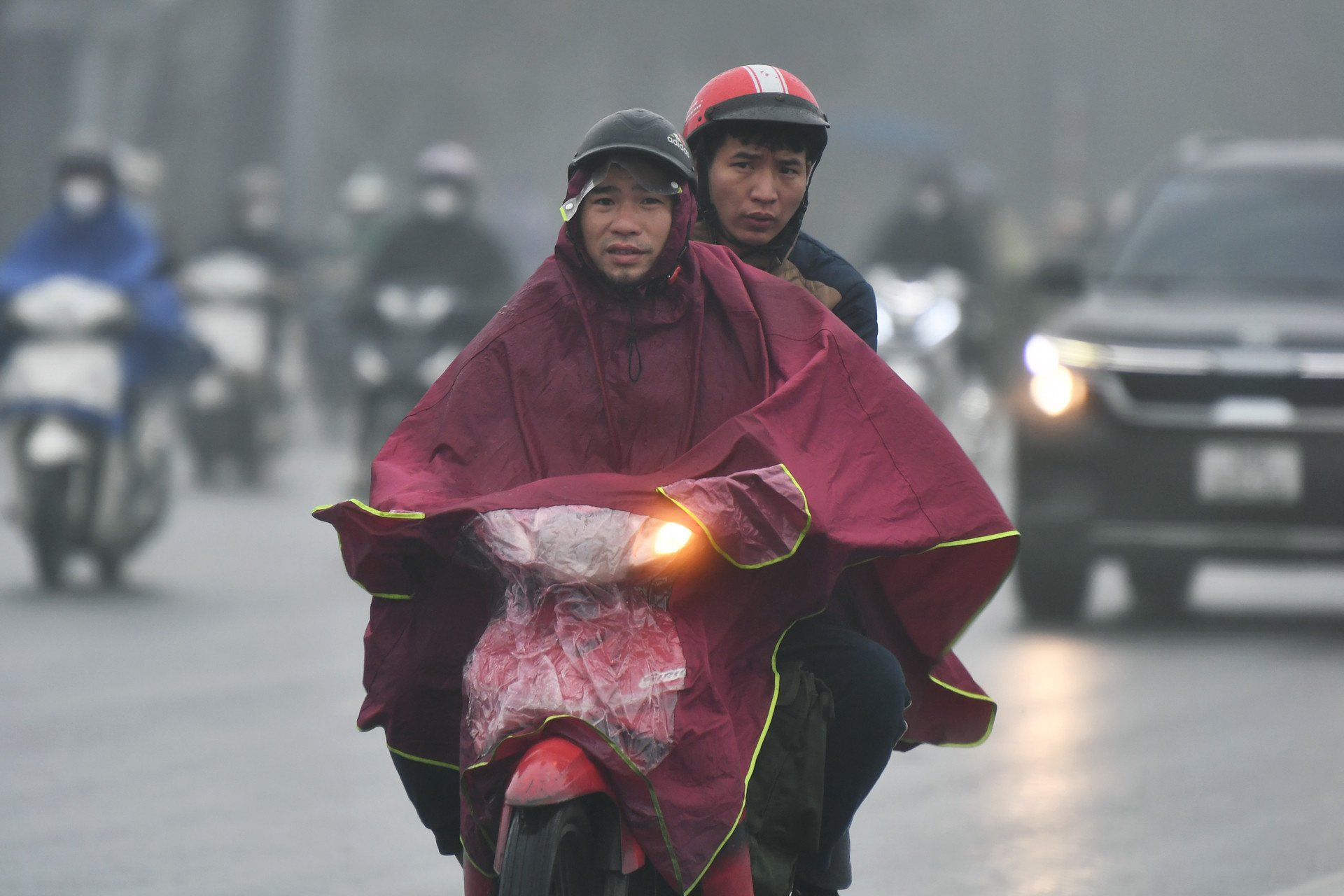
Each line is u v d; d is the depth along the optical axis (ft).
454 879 65.51
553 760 42.55
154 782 78.43
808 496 44.78
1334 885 64.03
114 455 128.26
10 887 63.98
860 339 47.83
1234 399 110.93
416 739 47.34
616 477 44.55
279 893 63.62
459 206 166.50
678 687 43.62
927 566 48.88
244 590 129.39
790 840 46.26
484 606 46.29
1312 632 115.14
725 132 51.83
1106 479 112.37
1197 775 79.61
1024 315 233.76
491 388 46.34
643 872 44.88
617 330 46.50
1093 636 112.68
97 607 121.70
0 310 126.82
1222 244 124.47
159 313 129.29
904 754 83.87
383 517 44.50
